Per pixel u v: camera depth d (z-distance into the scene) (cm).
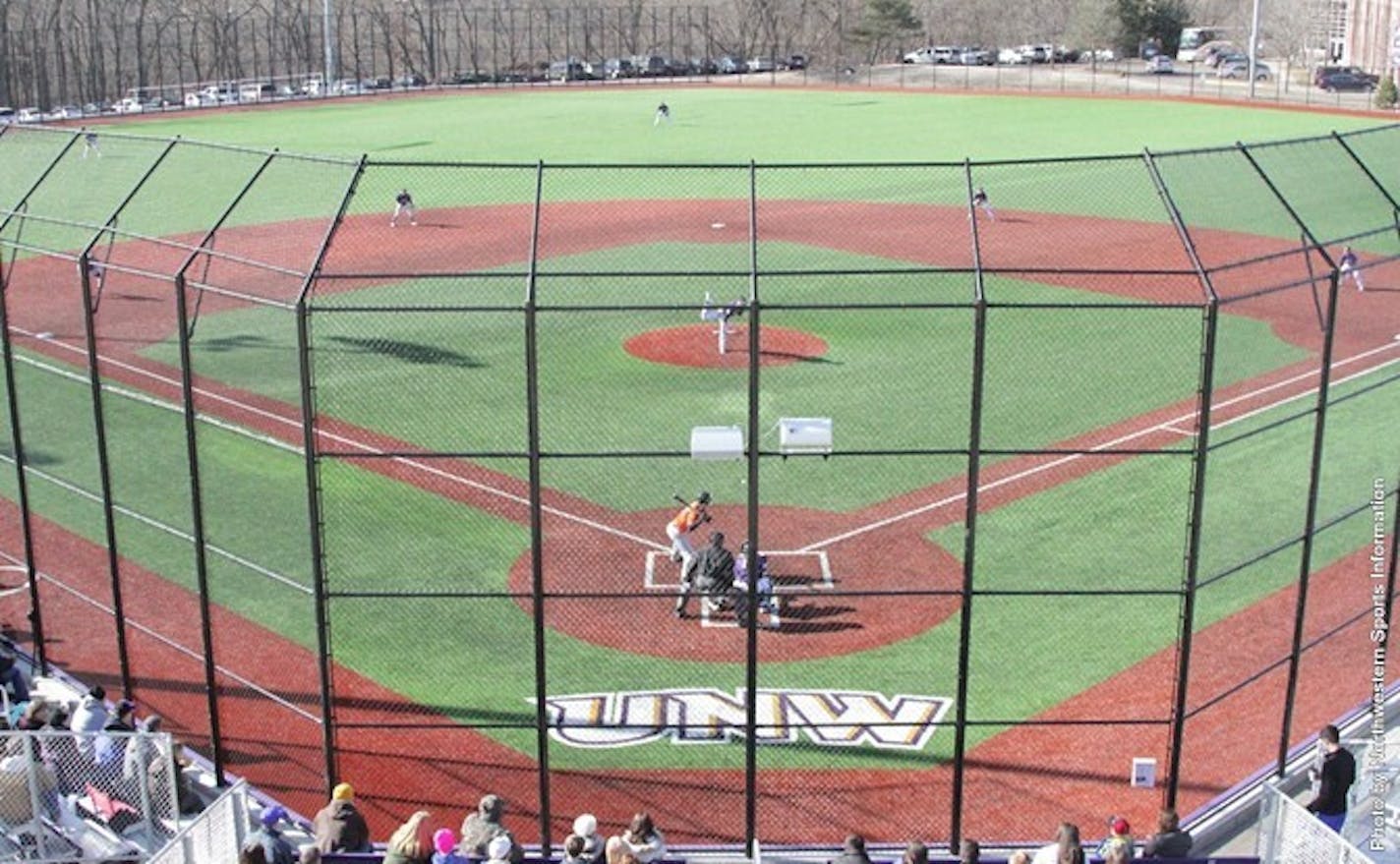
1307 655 2003
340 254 4634
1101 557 2280
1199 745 1775
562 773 1716
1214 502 2523
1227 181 5909
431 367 3366
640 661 1959
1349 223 5031
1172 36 12450
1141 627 2066
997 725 1616
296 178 6191
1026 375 3272
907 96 9894
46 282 4372
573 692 1883
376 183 6100
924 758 1738
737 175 6256
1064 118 8375
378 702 1880
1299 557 2305
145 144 7206
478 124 8425
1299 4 11662
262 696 1908
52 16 11119
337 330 3722
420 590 2177
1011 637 2030
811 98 9838
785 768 1716
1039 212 5306
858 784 1683
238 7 13100
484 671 1945
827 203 5531
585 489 2581
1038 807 1638
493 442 2834
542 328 3722
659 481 2616
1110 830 1537
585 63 12706
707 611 2095
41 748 1534
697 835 1581
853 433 2869
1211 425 2944
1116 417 2980
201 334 3697
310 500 1532
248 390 3206
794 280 4253
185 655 2028
